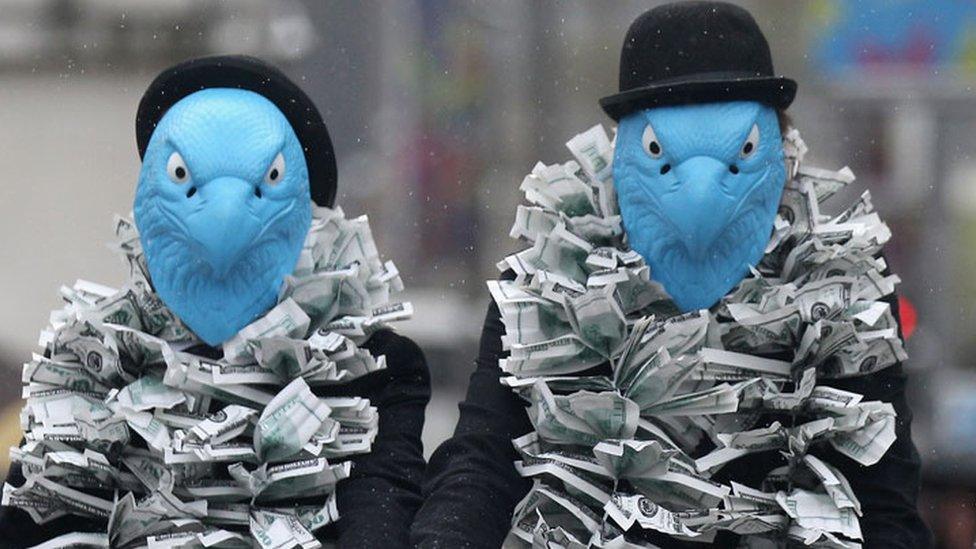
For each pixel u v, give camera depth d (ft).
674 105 36.55
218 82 38.01
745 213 36.68
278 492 36.96
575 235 37.76
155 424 36.96
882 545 36.14
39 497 37.47
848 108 96.22
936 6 92.94
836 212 91.04
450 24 155.84
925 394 78.43
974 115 91.15
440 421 100.37
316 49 143.95
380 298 39.14
